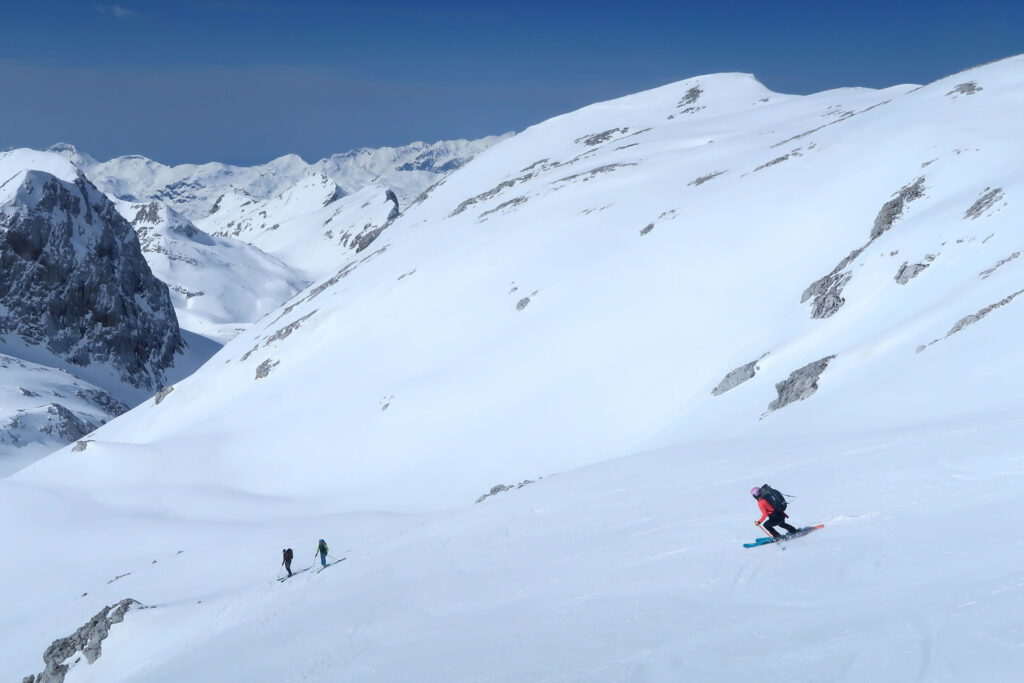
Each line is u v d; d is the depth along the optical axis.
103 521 62.62
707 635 10.52
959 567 9.92
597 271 73.62
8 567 57.16
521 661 11.91
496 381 64.56
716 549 14.66
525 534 22.06
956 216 46.44
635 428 48.72
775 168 75.38
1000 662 7.23
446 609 17.22
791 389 37.62
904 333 36.12
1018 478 13.05
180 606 33.16
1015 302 30.52
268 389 88.25
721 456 25.81
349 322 94.75
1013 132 57.59
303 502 59.16
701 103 165.00
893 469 16.33
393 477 58.03
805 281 54.91
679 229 72.44
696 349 54.06
